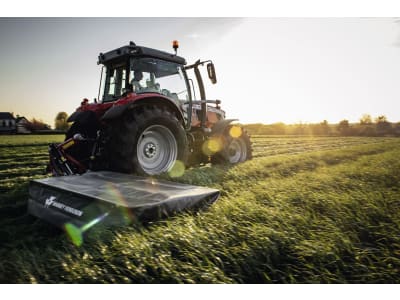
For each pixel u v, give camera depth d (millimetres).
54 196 2592
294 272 1766
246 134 6578
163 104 4574
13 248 2178
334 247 1884
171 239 1961
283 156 7730
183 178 4051
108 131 4012
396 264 1761
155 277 1670
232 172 4551
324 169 5031
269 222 2312
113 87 5098
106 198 2211
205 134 5887
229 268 1785
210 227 2178
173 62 5219
